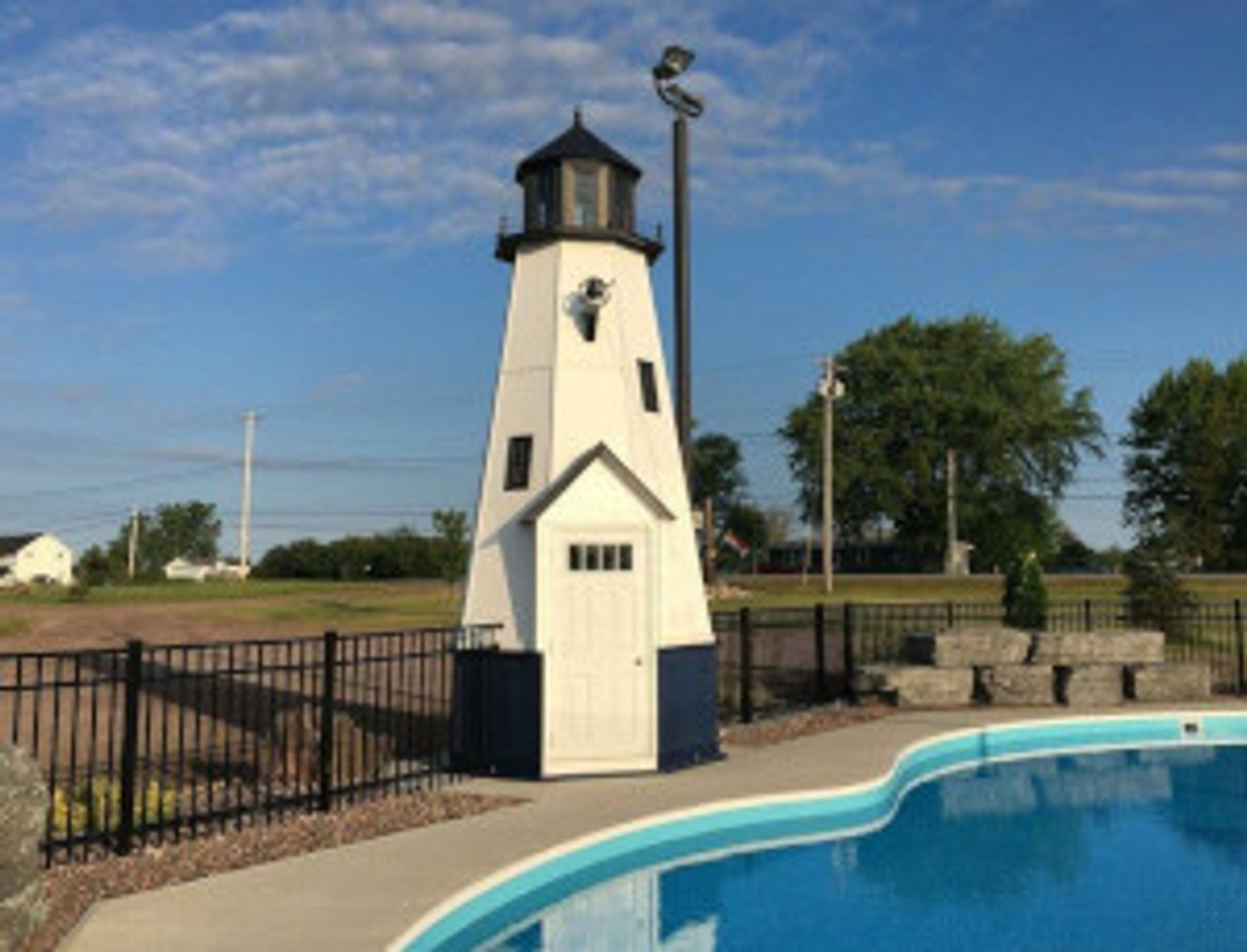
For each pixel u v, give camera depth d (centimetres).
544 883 851
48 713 1598
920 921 777
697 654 1295
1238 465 5631
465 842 891
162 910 709
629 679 1216
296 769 1169
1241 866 920
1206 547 5556
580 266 1309
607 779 1179
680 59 1398
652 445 1316
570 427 1261
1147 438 6034
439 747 1409
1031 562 2048
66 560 11106
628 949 718
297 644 2578
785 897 838
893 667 1797
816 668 1836
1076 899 828
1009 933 750
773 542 8362
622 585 1224
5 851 628
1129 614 2366
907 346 6319
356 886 764
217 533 12319
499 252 1376
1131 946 720
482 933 752
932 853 970
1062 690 1777
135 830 918
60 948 635
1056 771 1367
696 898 834
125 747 869
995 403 5994
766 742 1431
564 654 1198
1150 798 1202
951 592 3891
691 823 1016
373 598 4381
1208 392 5825
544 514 1198
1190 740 1594
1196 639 2295
